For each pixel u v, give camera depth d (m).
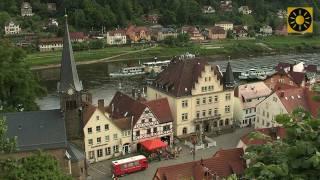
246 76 177.25
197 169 58.88
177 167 58.81
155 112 91.25
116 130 84.75
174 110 96.12
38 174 40.38
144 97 119.94
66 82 72.00
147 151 86.31
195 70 99.88
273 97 93.38
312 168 14.99
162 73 106.06
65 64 71.69
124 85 167.00
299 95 93.94
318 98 18.86
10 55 91.19
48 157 44.75
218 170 60.81
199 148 89.25
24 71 91.00
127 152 87.50
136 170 77.56
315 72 165.62
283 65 161.88
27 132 68.31
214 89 99.50
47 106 134.12
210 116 100.25
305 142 15.20
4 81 86.88
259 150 16.83
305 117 17.77
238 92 105.25
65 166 69.19
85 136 81.25
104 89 160.12
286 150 15.60
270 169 14.84
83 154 72.81
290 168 15.17
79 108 74.19
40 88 99.62
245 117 104.56
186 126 97.69
